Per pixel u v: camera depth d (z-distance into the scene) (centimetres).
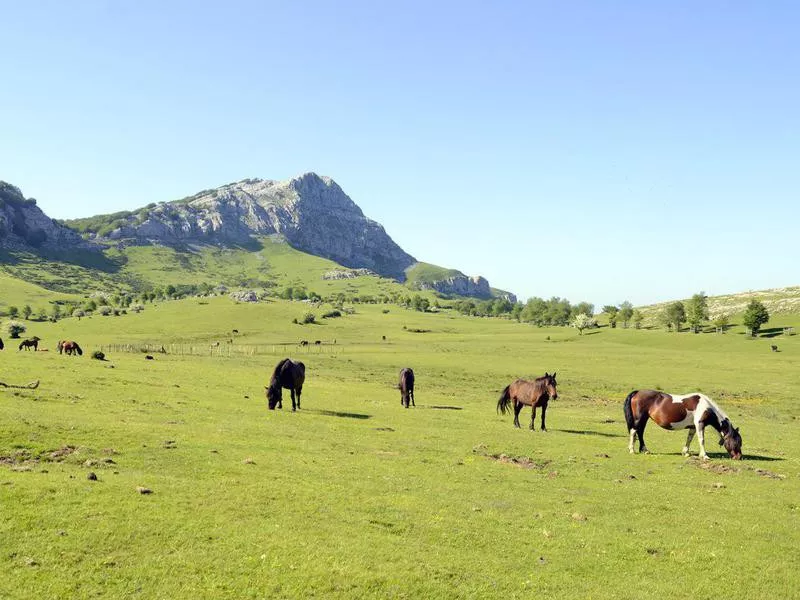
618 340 15775
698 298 19338
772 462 2816
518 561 1510
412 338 18000
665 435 3647
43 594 1166
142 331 17762
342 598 1253
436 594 1302
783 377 8000
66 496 1608
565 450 2898
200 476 1942
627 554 1598
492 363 9931
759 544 1711
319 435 2844
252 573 1316
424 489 2041
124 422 2603
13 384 3253
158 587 1230
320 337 17800
